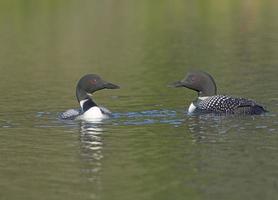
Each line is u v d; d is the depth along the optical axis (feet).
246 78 74.38
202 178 40.57
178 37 111.45
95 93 68.54
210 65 84.48
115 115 57.36
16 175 42.16
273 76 75.10
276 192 38.04
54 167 43.45
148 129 52.03
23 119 56.95
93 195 38.32
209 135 49.70
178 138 49.26
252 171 41.57
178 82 58.70
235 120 53.72
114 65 87.81
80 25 130.52
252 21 128.26
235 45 100.83
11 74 82.94
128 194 38.32
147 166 43.14
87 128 52.95
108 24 131.03
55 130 52.70
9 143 49.26
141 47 102.63
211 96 58.03
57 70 85.35
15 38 116.98
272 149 45.85
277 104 60.08
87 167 43.29
